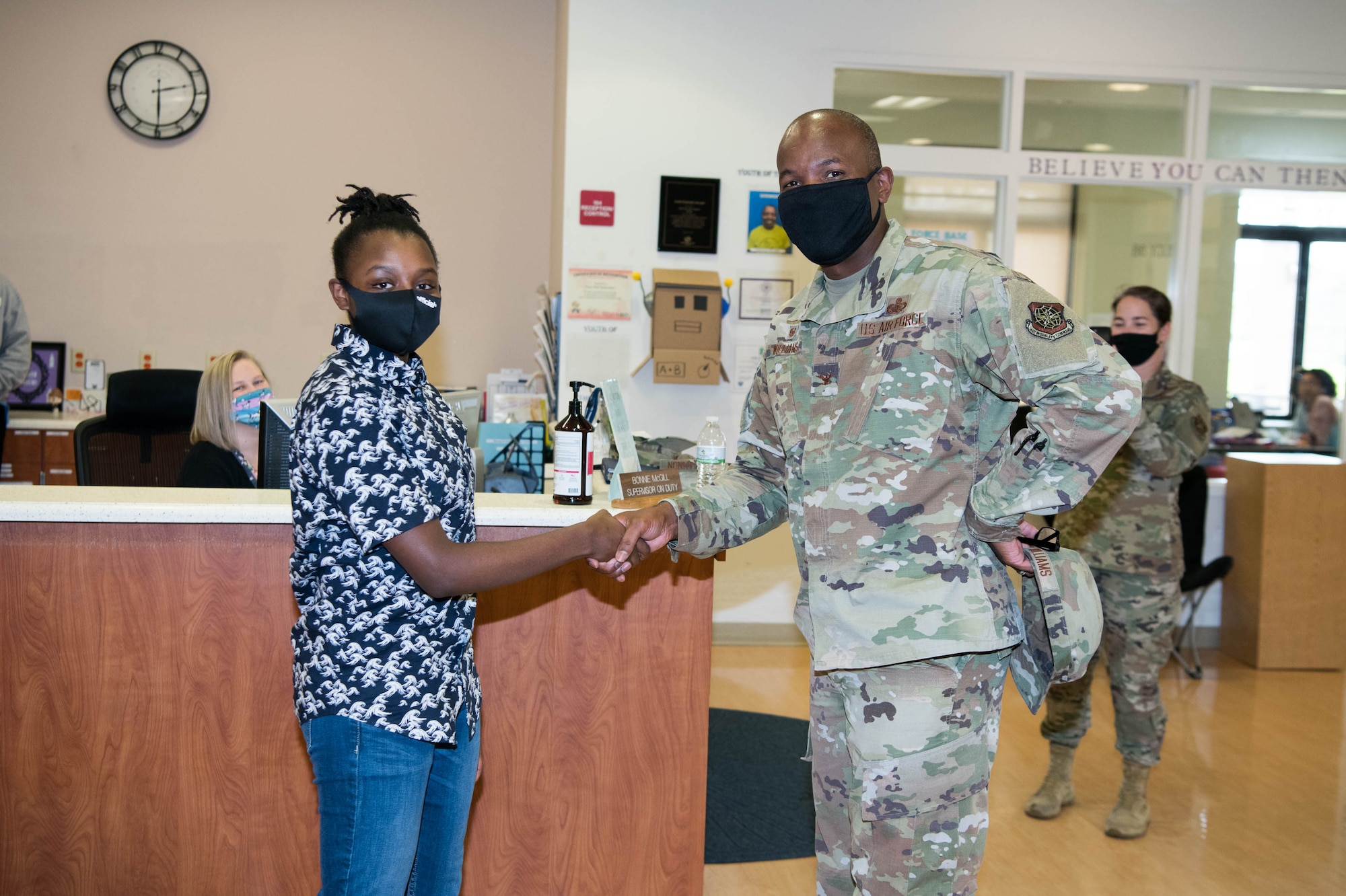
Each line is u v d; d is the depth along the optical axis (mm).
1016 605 1583
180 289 5398
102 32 5258
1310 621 4453
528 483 2705
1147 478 2771
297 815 1991
